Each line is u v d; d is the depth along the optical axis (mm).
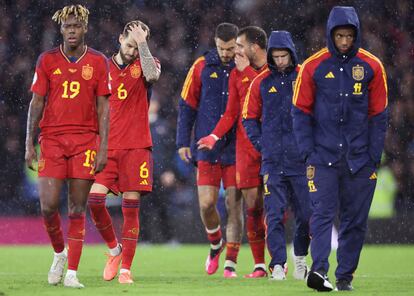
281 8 76438
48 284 25094
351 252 23172
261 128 28953
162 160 56656
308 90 22578
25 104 72750
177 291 22875
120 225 57906
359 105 22531
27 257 43656
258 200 30281
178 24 76125
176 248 52438
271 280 28016
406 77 74438
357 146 22500
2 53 74500
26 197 67062
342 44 22078
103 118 24344
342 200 22906
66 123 24016
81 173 24000
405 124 71500
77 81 24000
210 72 31016
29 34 75438
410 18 76562
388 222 56594
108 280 27438
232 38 30484
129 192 26859
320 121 22625
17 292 22234
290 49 27906
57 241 24844
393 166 69000
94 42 75562
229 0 76562
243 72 30031
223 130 30172
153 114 57406
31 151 24188
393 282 26828
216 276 31344
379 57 75750
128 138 26922
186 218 56219
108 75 24359
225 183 31406
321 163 22484
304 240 29234
